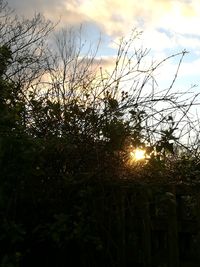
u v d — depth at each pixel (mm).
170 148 4969
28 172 4488
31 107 5422
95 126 5168
